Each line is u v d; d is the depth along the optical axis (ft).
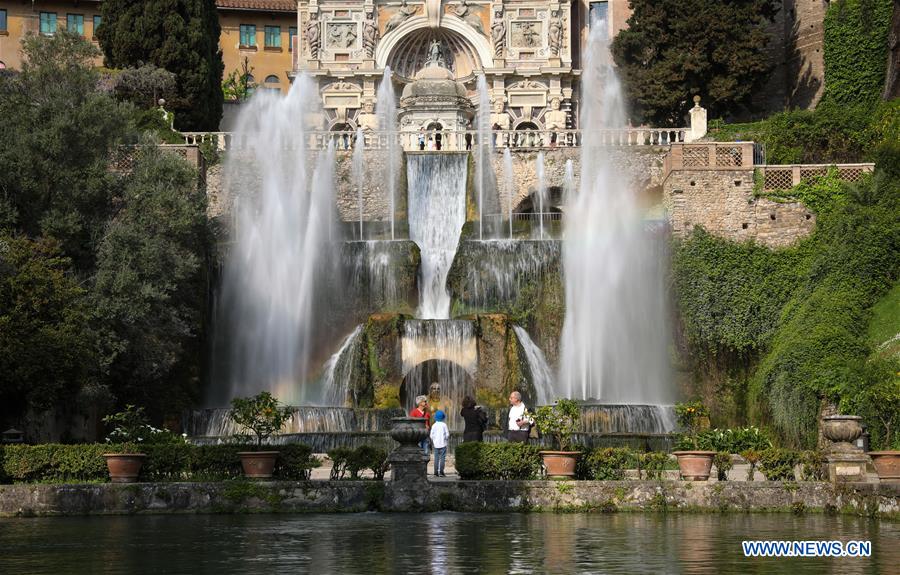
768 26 233.96
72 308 120.37
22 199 134.62
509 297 159.84
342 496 86.43
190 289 144.97
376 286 161.38
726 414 151.33
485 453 90.33
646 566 59.93
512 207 180.34
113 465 88.74
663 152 179.22
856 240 142.72
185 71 219.00
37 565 60.80
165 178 143.54
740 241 158.51
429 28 252.21
